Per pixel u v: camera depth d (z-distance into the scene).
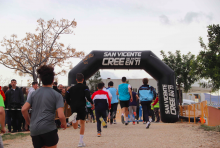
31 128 3.16
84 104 5.88
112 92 12.16
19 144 6.33
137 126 10.93
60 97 3.33
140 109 17.91
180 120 15.87
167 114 14.62
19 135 8.11
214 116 10.02
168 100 14.80
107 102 7.61
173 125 11.34
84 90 5.93
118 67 15.53
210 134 7.09
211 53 10.73
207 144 5.54
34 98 3.29
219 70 10.44
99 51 15.69
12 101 9.41
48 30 14.02
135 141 6.32
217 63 10.62
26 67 14.02
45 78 3.36
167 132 8.20
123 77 11.20
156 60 15.24
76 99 5.86
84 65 15.28
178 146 5.45
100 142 6.24
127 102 11.23
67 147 5.64
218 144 5.47
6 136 7.81
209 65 10.74
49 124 3.16
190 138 6.56
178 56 23.92
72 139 6.93
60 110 3.22
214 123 9.99
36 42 13.95
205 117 10.62
